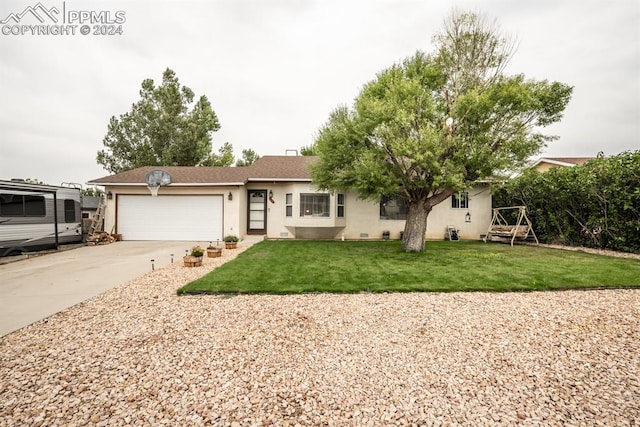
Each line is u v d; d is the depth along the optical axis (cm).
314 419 227
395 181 903
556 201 1170
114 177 1405
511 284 582
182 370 296
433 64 1004
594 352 330
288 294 540
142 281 640
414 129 882
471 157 816
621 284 577
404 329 392
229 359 317
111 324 412
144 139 2480
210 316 438
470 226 1471
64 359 318
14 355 327
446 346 346
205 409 238
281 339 363
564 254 946
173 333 382
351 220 1430
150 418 227
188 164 2561
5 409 238
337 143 978
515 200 1392
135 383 274
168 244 1256
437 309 463
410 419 226
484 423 221
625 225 943
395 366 303
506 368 299
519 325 404
